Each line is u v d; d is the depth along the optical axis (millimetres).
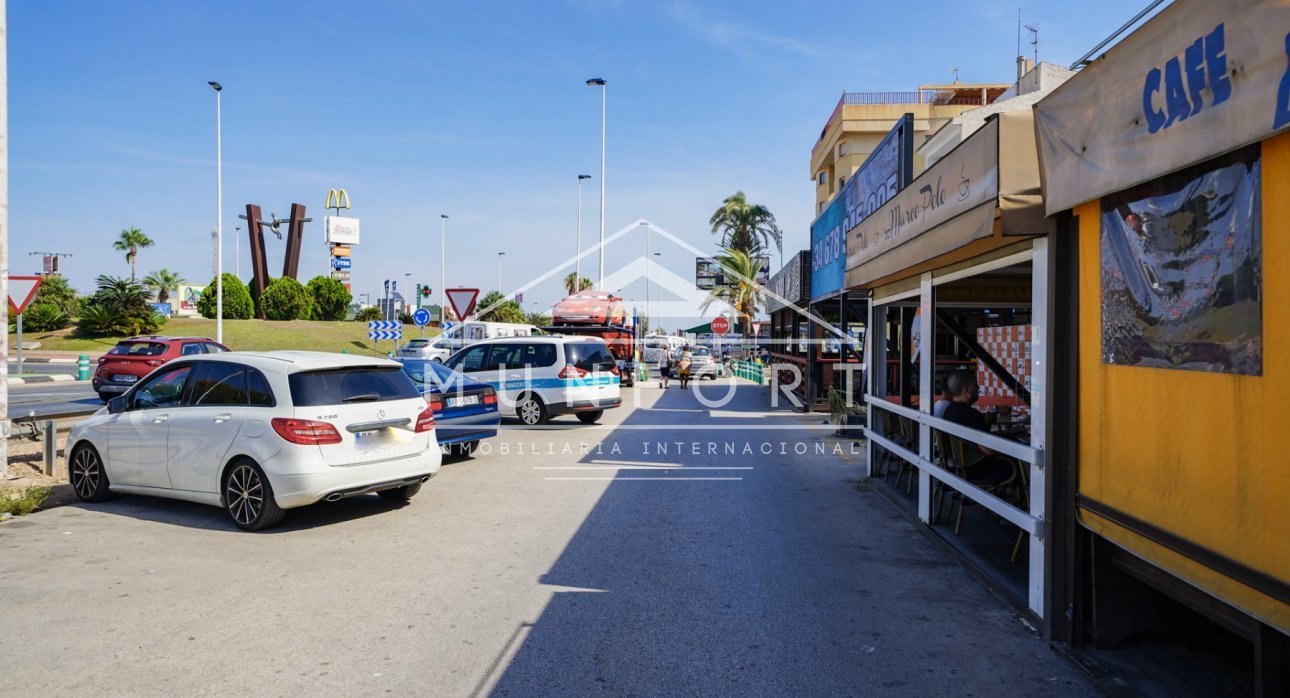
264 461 6914
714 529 7277
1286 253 2682
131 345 19078
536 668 4172
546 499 8594
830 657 4336
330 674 4078
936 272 6926
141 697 3789
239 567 5980
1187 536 3264
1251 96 2678
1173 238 3324
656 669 4168
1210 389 3109
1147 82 3285
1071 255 4270
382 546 6633
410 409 7809
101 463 8125
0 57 9086
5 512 7543
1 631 4641
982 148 4793
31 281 20625
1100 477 4000
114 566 5984
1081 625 4340
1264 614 2826
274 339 51469
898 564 6160
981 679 4051
